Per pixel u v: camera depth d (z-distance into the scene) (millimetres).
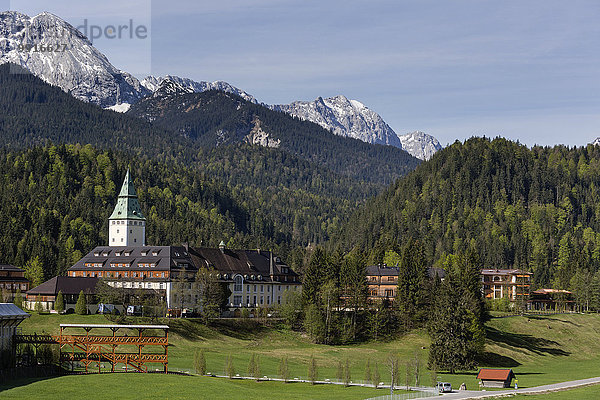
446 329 191625
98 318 197875
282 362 157500
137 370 151250
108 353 154000
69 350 164375
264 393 136625
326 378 162375
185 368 158750
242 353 190250
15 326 142750
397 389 151000
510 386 162875
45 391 125875
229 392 133625
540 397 148500
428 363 192000
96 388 129625
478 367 198875
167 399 125062
